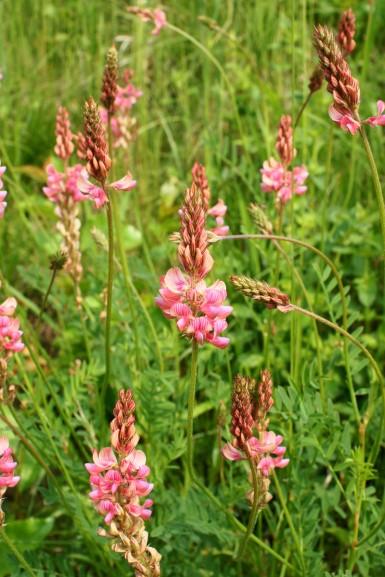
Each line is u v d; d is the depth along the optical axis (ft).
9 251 18.01
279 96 19.89
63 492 11.65
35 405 11.25
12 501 14.46
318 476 12.99
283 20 21.03
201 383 12.57
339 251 15.38
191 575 11.43
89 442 12.06
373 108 17.66
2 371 10.07
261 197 16.06
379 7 21.66
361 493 10.69
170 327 14.85
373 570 11.69
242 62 21.86
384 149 18.22
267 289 8.70
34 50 23.36
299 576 11.41
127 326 13.66
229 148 19.61
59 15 24.08
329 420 10.73
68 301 15.12
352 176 16.14
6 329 9.77
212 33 21.94
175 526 10.87
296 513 11.40
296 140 17.01
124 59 21.79
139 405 12.69
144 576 8.59
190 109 21.70
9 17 23.65
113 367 13.50
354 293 16.12
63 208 12.66
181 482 13.85
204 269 8.00
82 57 22.58
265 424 9.33
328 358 14.10
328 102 18.80
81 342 15.10
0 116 20.80
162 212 18.79
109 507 8.29
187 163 20.02
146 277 15.07
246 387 8.65
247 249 16.92
